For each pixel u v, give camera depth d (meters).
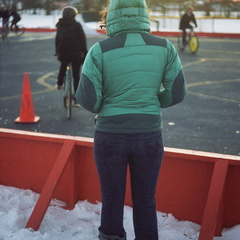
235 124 7.32
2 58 15.52
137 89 2.50
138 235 2.73
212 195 3.04
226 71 12.62
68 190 3.73
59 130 7.02
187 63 14.07
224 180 3.07
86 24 28.11
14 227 3.22
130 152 2.54
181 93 2.63
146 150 2.53
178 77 2.60
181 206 3.43
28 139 3.78
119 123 2.50
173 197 3.44
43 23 31.19
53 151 3.73
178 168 3.37
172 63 2.61
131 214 3.47
